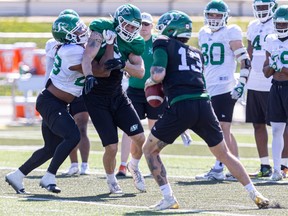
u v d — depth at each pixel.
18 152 38.97
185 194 24.81
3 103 63.09
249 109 30.30
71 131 23.94
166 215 20.41
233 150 29.33
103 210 21.30
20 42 81.81
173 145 43.69
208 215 20.38
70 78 23.92
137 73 24.48
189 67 21.73
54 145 24.92
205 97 21.72
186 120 21.50
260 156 30.05
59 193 24.98
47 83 24.33
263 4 30.02
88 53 23.30
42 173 30.34
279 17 27.66
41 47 80.50
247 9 91.94
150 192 25.47
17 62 63.22
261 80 29.92
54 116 24.03
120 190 25.22
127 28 23.89
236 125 53.56
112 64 23.19
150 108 29.70
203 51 29.41
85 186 26.81
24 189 25.12
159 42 21.80
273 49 28.16
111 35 23.69
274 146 28.36
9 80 60.22
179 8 96.12
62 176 29.75
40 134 48.44
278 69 27.91
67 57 23.64
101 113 24.53
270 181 28.03
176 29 22.00
